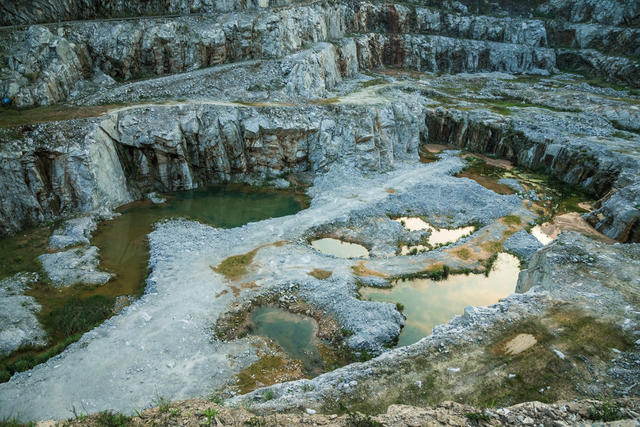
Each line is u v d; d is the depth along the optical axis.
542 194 46.25
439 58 91.94
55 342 22.94
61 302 26.12
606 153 46.81
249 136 46.28
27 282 27.36
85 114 39.50
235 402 17.09
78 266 29.66
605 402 13.85
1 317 23.48
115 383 19.61
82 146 36.66
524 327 19.67
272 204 42.56
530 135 55.00
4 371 20.16
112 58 48.50
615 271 23.61
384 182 46.38
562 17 98.38
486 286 29.41
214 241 33.69
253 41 57.25
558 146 51.12
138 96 46.50
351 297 26.47
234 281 28.33
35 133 35.28
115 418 13.02
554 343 18.55
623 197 37.59
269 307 26.23
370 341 22.95
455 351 18.52
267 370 21.03
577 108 63.59
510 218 39.56
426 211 40.72
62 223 34.50
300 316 25.53
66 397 18.70
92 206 36.59
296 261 31.02
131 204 40.88
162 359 21.28
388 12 90.75
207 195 44.03
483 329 19.72
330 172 47.94
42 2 46.84
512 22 95.81
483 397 15.98
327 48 65.62
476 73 91.12
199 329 23.62
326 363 21.88
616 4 89.12
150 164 42.88
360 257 32.84
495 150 58.62
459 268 31.02
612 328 19.31
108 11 53.16
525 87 77.06
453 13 97.75
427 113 62.91
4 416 17.58
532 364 17.48
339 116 50.75
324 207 40.06
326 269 30.08
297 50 62.12
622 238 35.81
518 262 32.62
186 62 52.94
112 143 40.16
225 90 51.38
